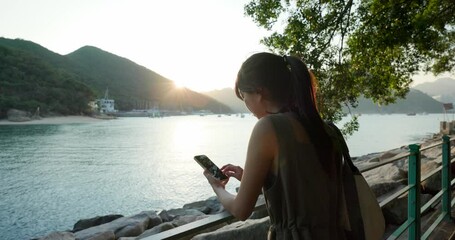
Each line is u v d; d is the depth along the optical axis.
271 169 1.25
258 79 1.33
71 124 144.00
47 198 22.34
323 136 1.26
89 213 18.72
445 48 15.66
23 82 160.12
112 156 46.34
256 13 10.87
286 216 1.22
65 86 175.12
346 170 1.35
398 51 12.69
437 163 6.31
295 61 1.36
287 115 1.27
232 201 1.30
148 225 9.95
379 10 11.41
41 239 8.45
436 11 12.27
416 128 110.25
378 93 12.49
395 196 2.73
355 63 11.61
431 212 5.32
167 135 88.50
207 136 85.69
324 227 1.21
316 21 10.80
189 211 12.02
